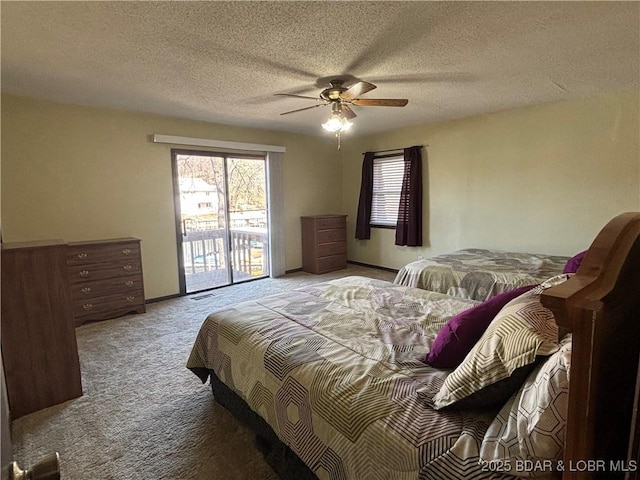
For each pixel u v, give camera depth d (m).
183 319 3.79
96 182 3.92
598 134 3.65
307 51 2.41
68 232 3.78
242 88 3.22
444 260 3.82
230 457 1.80
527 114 4.12
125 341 3.21
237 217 5.40
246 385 1.82
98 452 1.83
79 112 3.77
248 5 1.83
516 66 2.76
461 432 1.12
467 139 4.69
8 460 0.67
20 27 2.02
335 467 1.29
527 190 4.21
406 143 5.42
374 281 2.93
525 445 0.91
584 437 0.72
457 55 2.52
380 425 1.20
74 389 2.31
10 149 3.40
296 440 1.48
